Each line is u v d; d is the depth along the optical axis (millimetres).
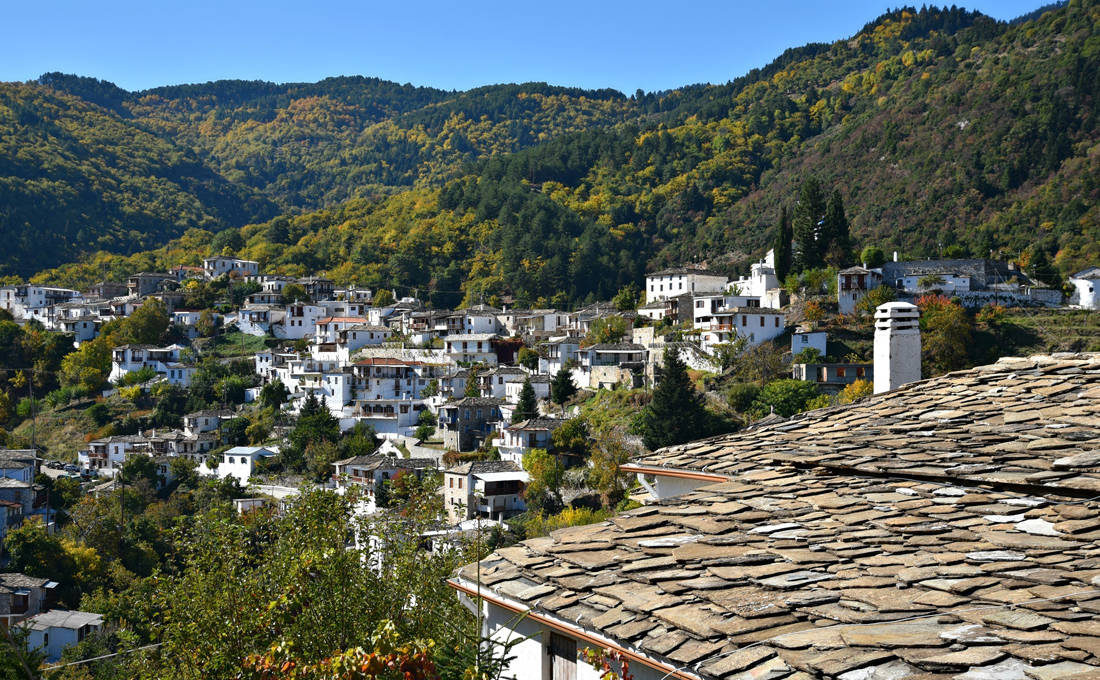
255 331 144750
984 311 92875
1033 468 9062
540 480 71500
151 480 91938
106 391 126562
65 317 149000
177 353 133375
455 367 116500
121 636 15914
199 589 14531
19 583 52344
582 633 7340
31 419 117375
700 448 12953
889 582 6938
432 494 18469
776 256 111625
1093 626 5617
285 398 117500
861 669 5531
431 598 13844
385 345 125750
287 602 13180
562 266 174625
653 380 91312
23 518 71312
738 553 7992
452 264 185000
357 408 108688
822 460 10641
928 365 86750
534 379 103000
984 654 5484
